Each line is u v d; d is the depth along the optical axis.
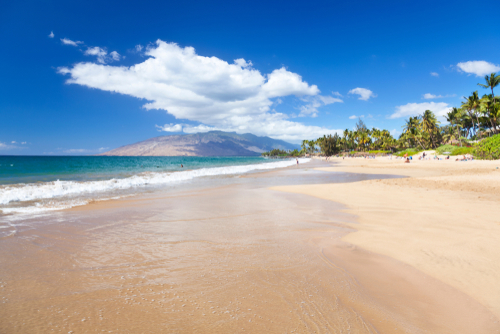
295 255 4.34
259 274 3.59
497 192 10.38
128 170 33.31
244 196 10.94
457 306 2.88
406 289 3.26
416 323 2.57
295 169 34.47
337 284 3.35
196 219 6.85
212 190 12.95
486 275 3.56
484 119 56.94
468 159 41.00
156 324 2.41
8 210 7.84
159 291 3.06
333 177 20.91
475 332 2.43
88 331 2.27
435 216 6.82
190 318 2.53
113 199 10.08
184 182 17.27
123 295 2.95
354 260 4.17
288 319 2.57
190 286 3.20
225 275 3.54
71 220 6.61
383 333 2.38
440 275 3.62
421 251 4.50
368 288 3.27
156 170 33.19
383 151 118.88
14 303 2.70
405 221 6.50
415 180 15.45
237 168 36.03
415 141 93.88
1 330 2.22
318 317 2.62
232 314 2.63
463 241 4.90
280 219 6.91
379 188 12.49
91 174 24.95
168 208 8.31
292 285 3.30
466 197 9.46
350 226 6.20
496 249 4.46
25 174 25.31
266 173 26.66
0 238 5.03
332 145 150.75
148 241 4.97
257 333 2.32
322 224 6.39
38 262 3.86
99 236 5.27
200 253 4.36
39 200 9.75
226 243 4.91
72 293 2.96
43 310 2.59
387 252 4.51
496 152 36.50
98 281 3.28
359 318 2.63
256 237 5.32
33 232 5.48
